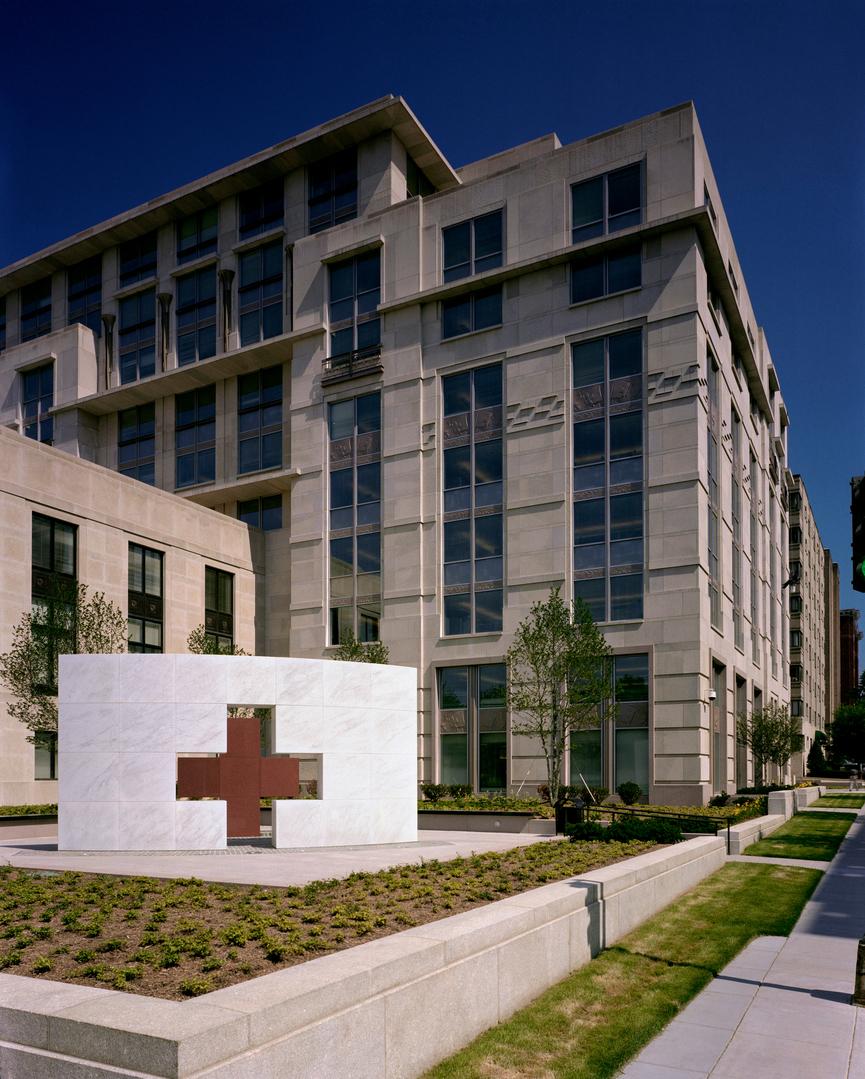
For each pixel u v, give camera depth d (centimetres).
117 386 5153
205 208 5175
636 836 1962
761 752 4603
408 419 4094
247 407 4759
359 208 4584
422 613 3938
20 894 1177
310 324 4447
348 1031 644
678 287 3578
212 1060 538
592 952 1121
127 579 3703
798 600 8381
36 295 5834
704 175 3838
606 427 3672
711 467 3847
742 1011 932
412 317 4150
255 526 4691
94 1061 551
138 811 1877
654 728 3391
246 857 1753
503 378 3909
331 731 1992
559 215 3866
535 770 3584
